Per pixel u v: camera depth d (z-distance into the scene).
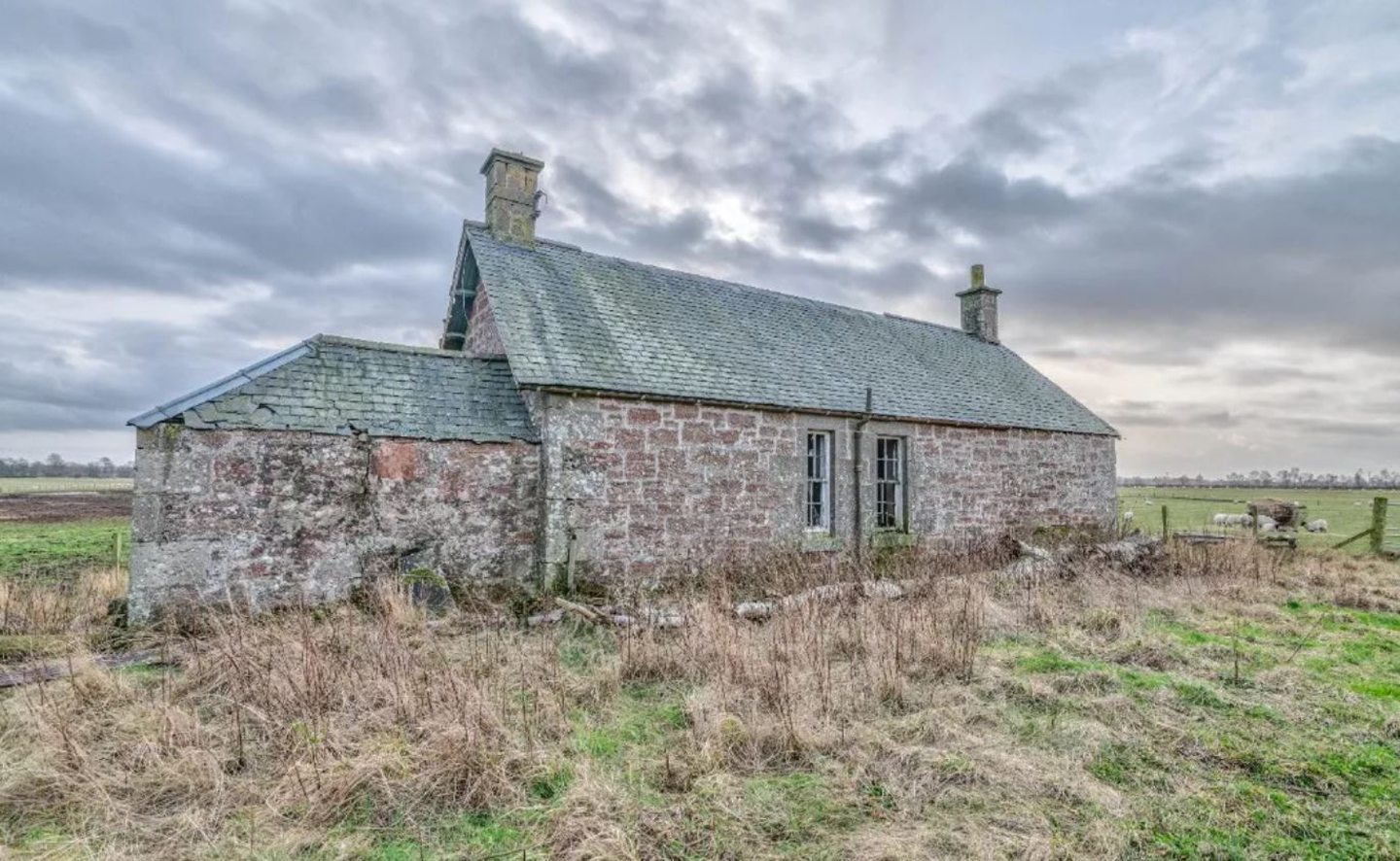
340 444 8.45
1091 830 3.63
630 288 13.12
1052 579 10.45
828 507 12.52
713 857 3.44
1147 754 4.61
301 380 8.60
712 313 13.76
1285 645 7.48
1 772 3.98
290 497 8.11
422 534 8.87
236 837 3.57
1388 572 12.70
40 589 8.34
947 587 9.15
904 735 4.84
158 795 3.88
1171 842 3.57
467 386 9.87
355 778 3.89
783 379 12.46
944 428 14.18
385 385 9.21
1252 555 13.17
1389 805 3.95
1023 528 15.45
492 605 8.23
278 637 6.12
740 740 4.61
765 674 5.52
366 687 5.06
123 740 4.42
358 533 8.48
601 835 3.51
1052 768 4.30
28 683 5.56
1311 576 11.89
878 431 13.15
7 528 19.38
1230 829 3.69
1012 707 5.41
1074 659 6.70
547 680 5.71
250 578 7.83
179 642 6.77
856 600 8.72
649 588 9.98
